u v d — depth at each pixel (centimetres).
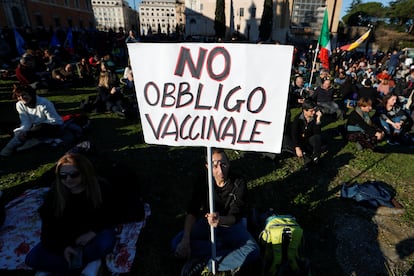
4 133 502
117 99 634
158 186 354
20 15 3412
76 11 4600
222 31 3775
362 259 253
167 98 170
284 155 453
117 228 246
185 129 174
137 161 417
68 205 200
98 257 211
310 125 414
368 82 734
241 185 215
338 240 274
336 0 3788
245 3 4228
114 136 510
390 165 434
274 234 211
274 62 151
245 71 156
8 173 369
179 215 302
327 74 958
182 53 160
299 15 4019
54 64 1065
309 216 304
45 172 342
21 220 256
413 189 368
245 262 209
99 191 208
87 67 997
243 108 163
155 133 179
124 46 1416
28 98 406
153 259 245
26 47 1246
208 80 162
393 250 264
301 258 211
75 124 495
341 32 4031
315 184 373
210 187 183
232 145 172
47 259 204
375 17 5000
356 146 492
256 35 4319
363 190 333
